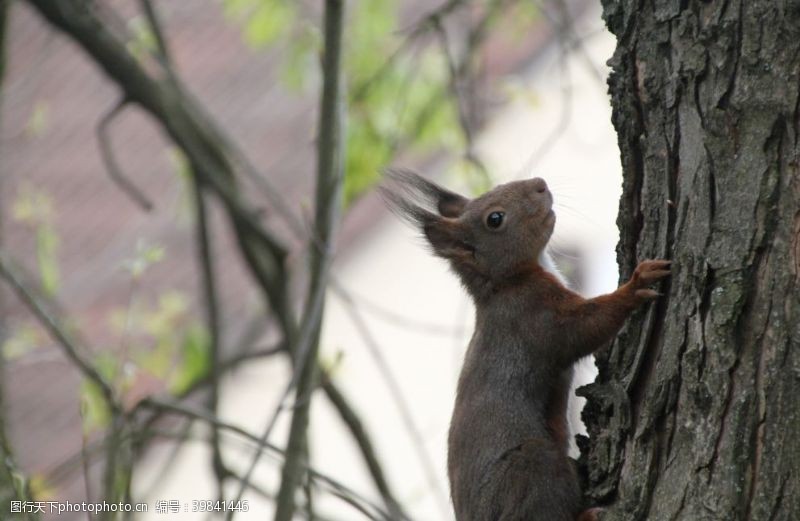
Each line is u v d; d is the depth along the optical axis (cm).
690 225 670
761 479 609
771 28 648
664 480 646
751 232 636
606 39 1878
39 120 1800
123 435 945
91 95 2119
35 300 975
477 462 813
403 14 1909
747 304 630
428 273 1884
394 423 1912
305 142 1917
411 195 992
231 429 898
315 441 1908
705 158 664
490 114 1812
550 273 884
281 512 946
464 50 1442
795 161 633
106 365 1309
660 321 687
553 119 1847
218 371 1138
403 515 1041
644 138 712
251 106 2017
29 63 2170
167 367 1409
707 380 635
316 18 1464
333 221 1005
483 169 1162
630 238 732
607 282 1870
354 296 1527
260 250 1185
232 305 1745
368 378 1900
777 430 610
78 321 1600
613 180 1884
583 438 757
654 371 679
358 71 1464
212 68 2095
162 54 1205
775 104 641
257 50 2073
